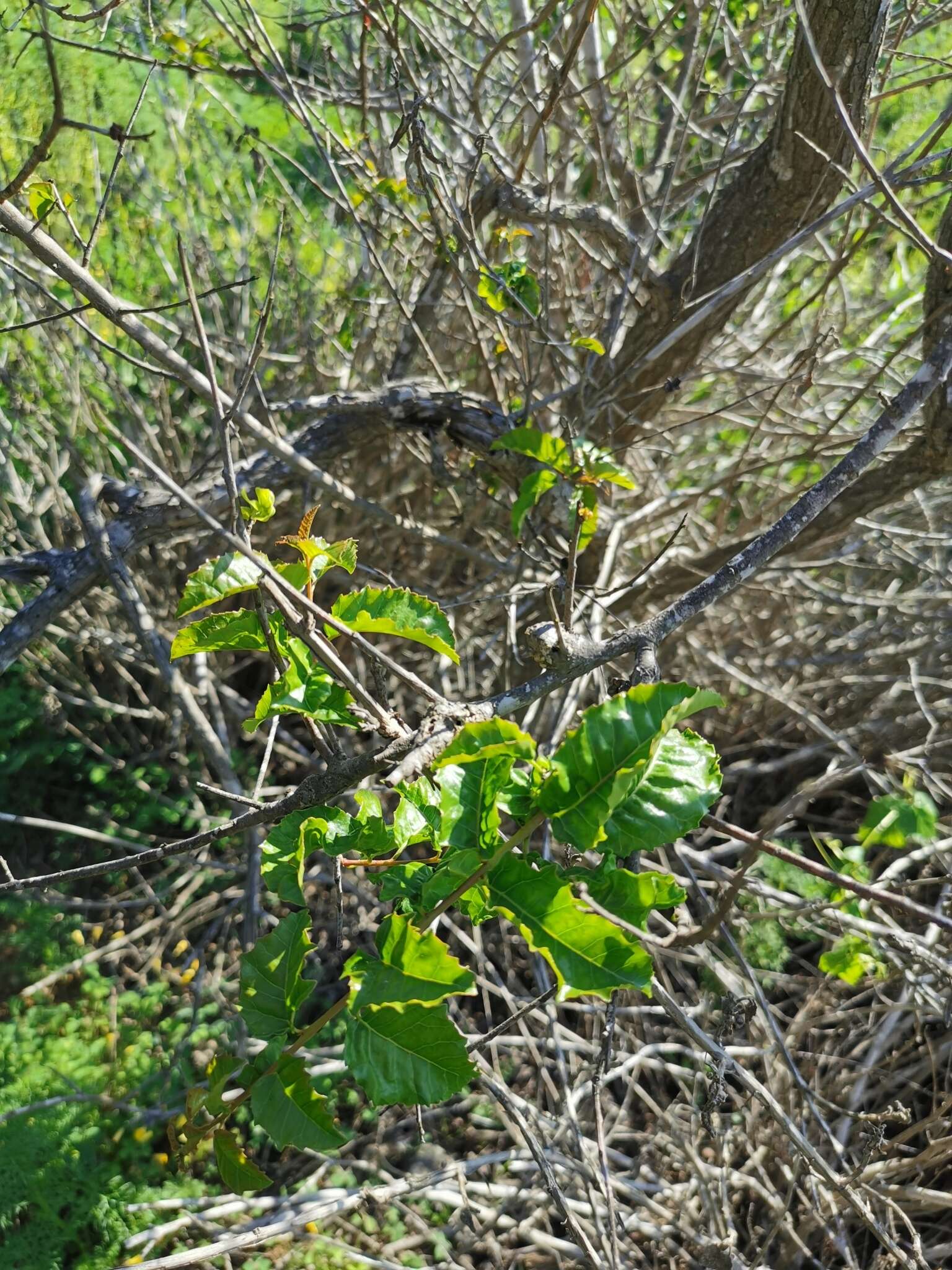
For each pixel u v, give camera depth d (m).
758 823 3.44
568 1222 1.72
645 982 1.00
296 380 3.53
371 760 1.28
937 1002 2.33
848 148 2.38
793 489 3.14
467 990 1.00
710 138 3.09
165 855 1.37
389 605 1.39
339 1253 2.73
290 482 3.12
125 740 3.71
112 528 2.59
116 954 3.43
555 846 2.80
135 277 3.41
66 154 3.37
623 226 2.68
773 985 2.97
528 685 1.42
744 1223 2.73
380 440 3.24
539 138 3.22
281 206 3.31
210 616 1.37
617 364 2.89
